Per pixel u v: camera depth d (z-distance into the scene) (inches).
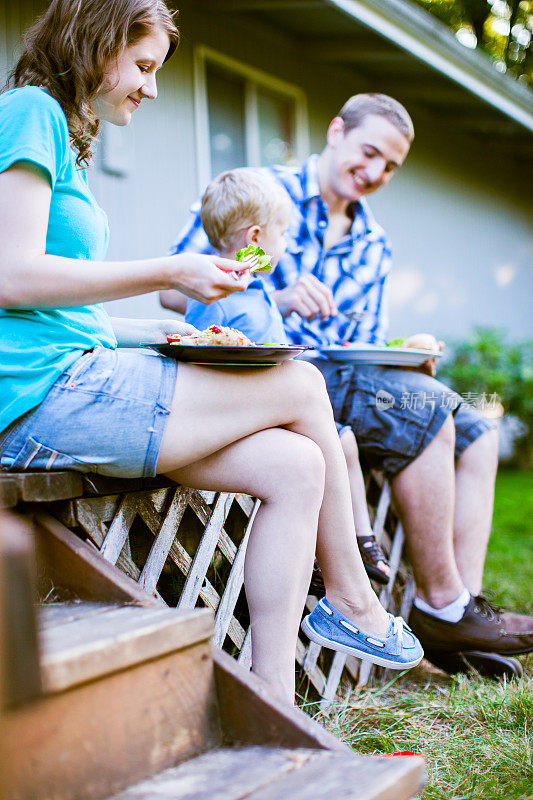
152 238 190.7
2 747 33.4
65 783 35.9
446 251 325.7
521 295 385.4
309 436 57.7
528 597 115.5
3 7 153.0
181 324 76.0
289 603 53.0
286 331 94.4
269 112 233.6
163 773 40.6
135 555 64.4
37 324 53.7
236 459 54.2
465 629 85.7
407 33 213.3
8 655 29.2
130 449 52.0
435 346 94.2
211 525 67.7
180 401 52.7
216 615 69.4
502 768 62.0
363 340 103.0
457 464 92.5
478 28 641.6
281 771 40.1
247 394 54.3
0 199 50.5
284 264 98.5
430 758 63.7
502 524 188.2
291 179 100.0
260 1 200.5
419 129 301.9
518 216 382.6
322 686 78.0
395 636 63.6
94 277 50.6
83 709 37.2
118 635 39.1
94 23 54.8
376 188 100.4
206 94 210.2
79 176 57.9
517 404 329.4
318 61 249.4
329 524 59.6
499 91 260.1
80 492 53.7
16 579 29.6
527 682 82.1
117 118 60.2
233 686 44.9
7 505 49.7
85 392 51.6
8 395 52.1
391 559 90.8
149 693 40.9
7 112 52.4
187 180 201.0
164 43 58.9
